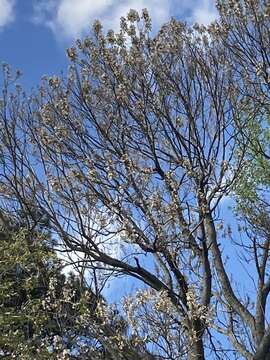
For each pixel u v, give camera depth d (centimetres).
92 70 1283
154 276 1176
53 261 1225
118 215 1167
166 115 1238
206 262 1179
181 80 1252
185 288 1146
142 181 1185
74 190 1202
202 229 1186
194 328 1085
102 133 1241
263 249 1320
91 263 1203
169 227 1171
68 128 1245
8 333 1189
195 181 1196
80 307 1138
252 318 1232
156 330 1092
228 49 1297
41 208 1216
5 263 1245
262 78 1290
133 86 1264
